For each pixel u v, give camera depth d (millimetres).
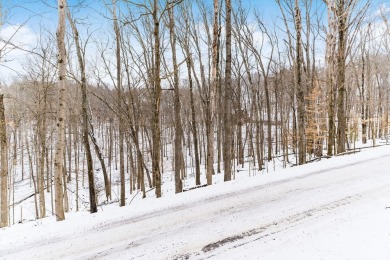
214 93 12289
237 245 4711
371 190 6820
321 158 15141
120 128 16609
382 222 4797
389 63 29922
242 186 8359
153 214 6535
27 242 5488
